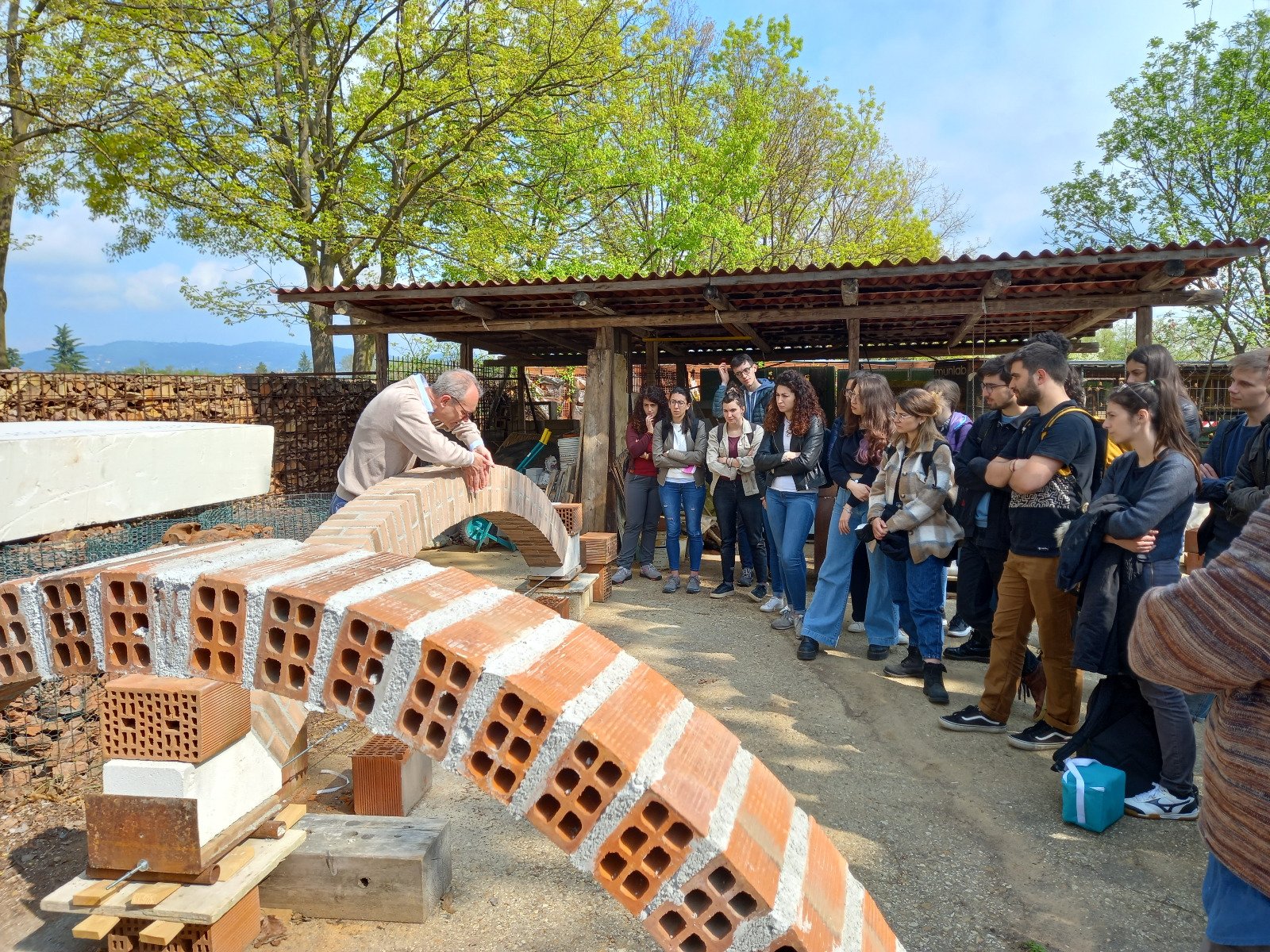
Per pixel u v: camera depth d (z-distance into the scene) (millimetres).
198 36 14477
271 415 11180
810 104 25984
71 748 3867
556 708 1477
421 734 1590
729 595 7273
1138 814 3416
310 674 1708
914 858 3141
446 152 16344
